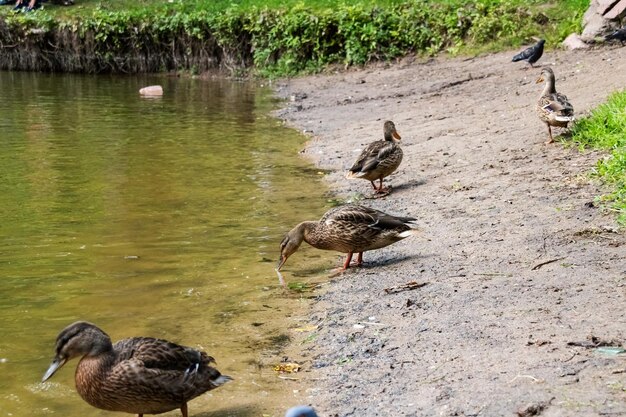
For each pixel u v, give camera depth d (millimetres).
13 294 7977
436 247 8742
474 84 18922
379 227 8438
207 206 11273
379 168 11266
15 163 14180
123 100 21812
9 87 24375
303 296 7852
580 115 13359
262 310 7512
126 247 9461
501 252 8172
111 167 13836
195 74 27000
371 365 6117
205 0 29750
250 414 5621
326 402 5664
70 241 9703
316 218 10555
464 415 5086
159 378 5434
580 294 6742
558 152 11719
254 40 26406
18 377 6297
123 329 7109
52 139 16406
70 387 6168
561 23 21688
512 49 21656
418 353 6160
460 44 23078
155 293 7984
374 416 5316
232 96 22344
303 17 25531
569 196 9703
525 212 9375
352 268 8586
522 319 6406
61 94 22984
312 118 18156
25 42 28219
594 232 8305
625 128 11359
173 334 6996
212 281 8320
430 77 21016
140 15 27938
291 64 25406
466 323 6520
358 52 24422
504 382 5410
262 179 12859
